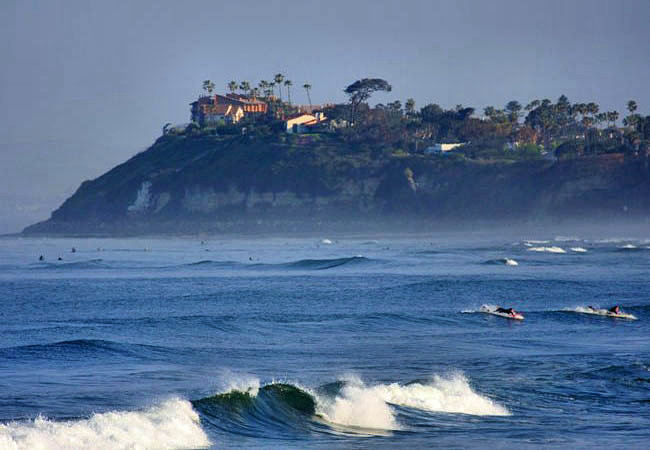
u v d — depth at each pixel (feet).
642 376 409.08
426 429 317.22
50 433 267.18
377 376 411.54
